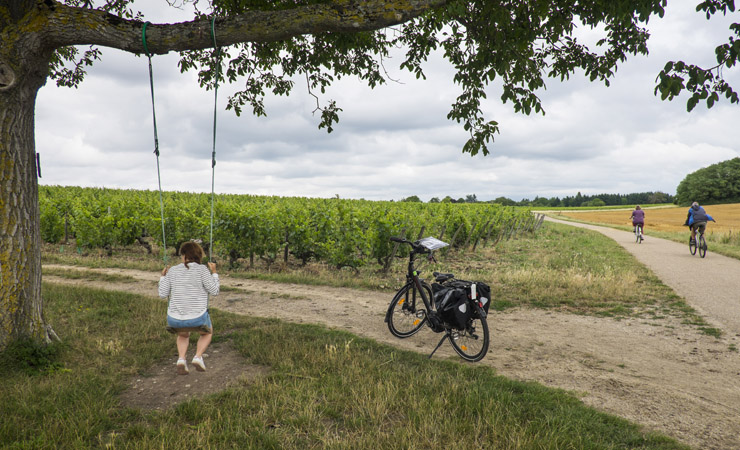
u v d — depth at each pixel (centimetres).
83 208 1491
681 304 769
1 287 447
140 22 436
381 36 849
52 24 428
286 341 523
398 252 1306
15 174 456
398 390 377
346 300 816
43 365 441
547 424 322
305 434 315
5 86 436
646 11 538
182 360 419
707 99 453
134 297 761
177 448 289
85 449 292
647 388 412
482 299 492
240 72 863
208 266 429
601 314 718
